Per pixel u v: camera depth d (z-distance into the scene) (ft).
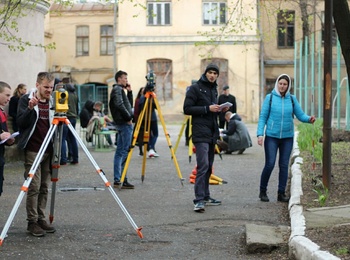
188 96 35.01
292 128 37.60
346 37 35.91
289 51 152.46
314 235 25.53
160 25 147.23
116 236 29.01
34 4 52.95
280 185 37.68
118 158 43.50
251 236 26.91
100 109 77.25
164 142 83.56
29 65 61.93
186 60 147.13
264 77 152.35
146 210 35.32
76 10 169.37
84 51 171.22
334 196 34.83
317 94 82.02
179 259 25.32
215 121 35.32
